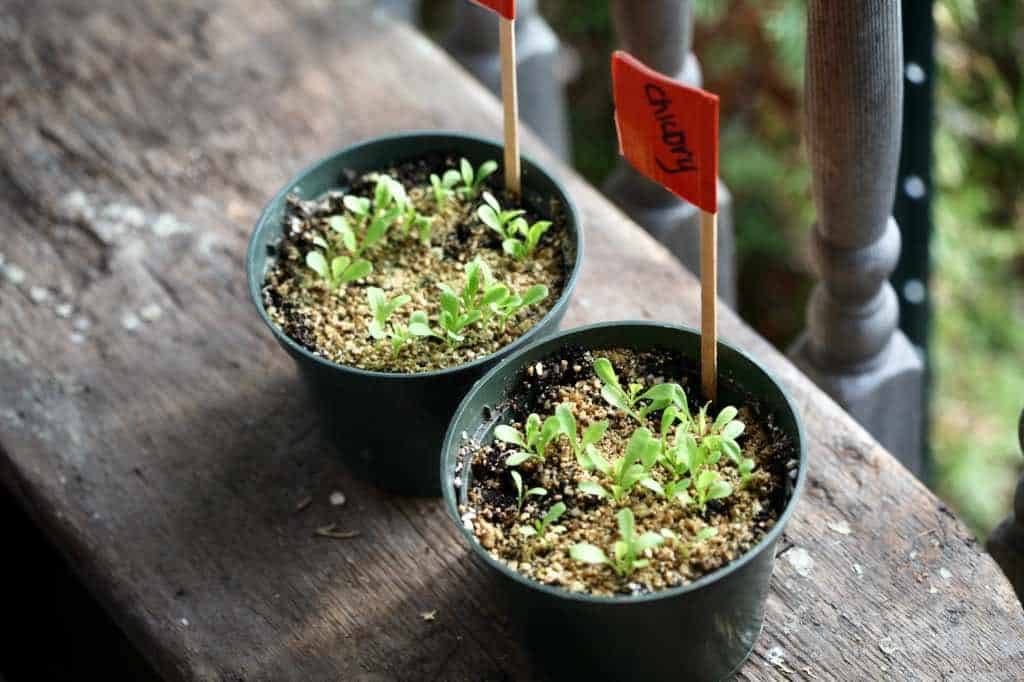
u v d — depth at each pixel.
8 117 1.23
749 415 0.93
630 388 0.92
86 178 1.18
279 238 1.02
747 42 1.90
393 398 0.94
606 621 0.85
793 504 0.86
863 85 0.92
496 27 1.33
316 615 0.96
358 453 0.99
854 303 1.07
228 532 1.00
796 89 1.87
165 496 1.02
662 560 0.88
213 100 1.23
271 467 1.03
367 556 0.98
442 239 1.02
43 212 1.17
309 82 1.23
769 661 0.92
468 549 0.98
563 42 2.06
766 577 0.89
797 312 2.02
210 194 1.17
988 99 1.76
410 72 1.24
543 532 0.90
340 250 1.02
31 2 1.30
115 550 1.00
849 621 0.93
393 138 1.05
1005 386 1.90
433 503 1.00
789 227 1.90
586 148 2.07
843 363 1.11
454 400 0.95
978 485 1.82
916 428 1.19
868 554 0.95
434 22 2.11
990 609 0.93
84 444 1.04
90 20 1.29
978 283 1.95
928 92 1.12
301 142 1.19
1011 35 1.66
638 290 1.09
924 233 1.20
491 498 0.92
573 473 0.92
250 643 0.95
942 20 1.52
